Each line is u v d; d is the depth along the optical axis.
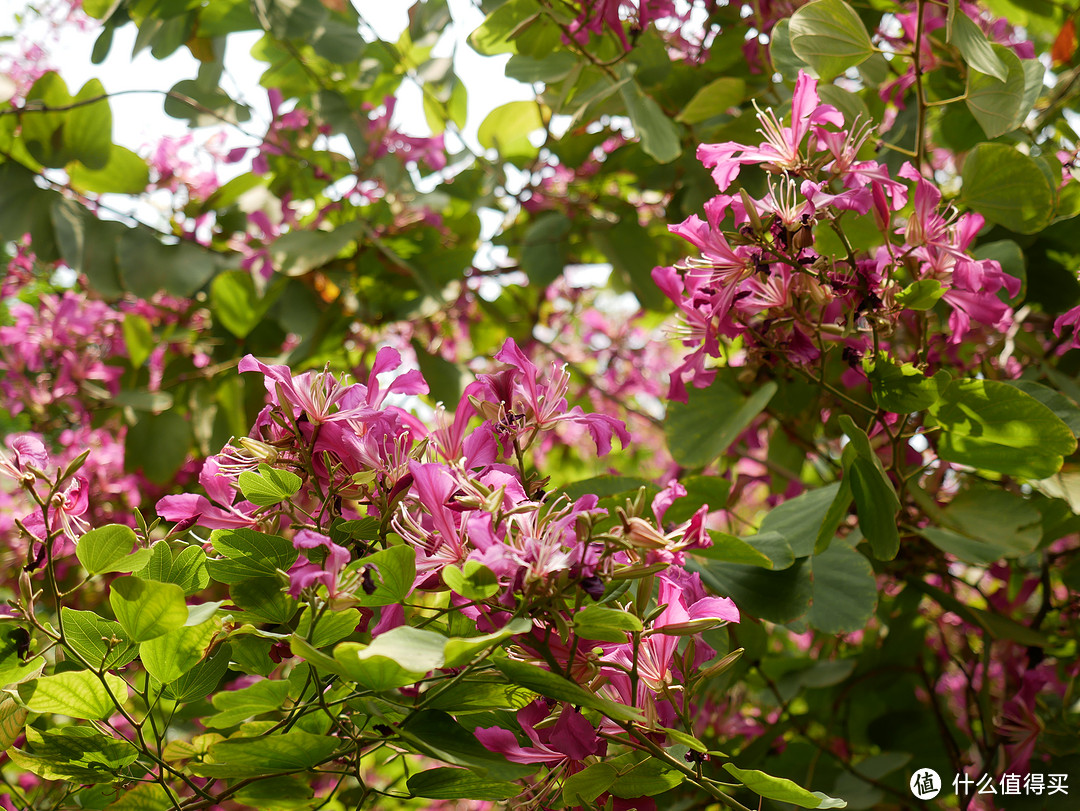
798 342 1.19
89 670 1.01
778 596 1.21
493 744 1.02
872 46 1.21
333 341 1.68
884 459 1.45
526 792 1.06
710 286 1.17
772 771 1.51
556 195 1.76
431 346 1.83
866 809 1.46
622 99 1.47
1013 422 1.18
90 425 1.85
